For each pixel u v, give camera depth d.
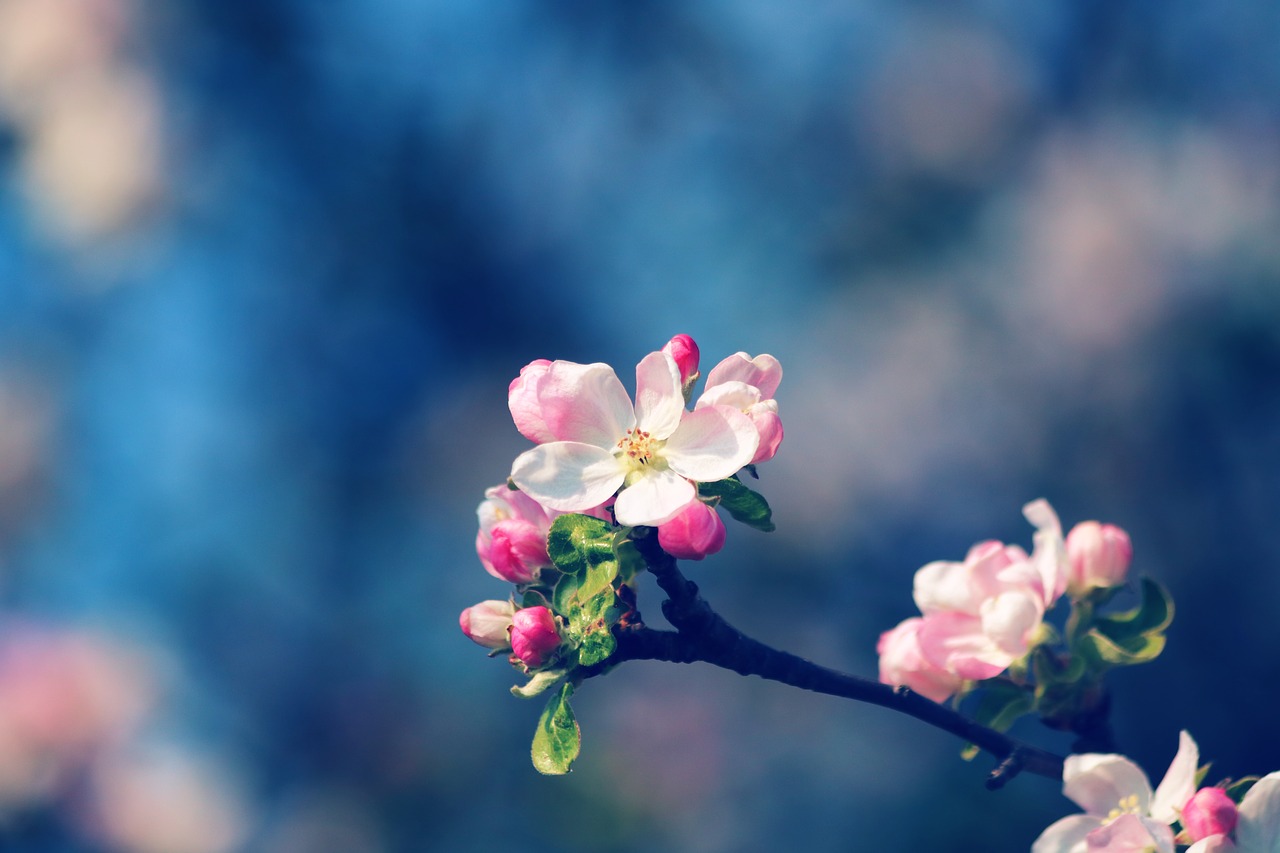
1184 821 0.91
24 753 1.39
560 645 0.90
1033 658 0.94
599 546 0.90
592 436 0.90
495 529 0.92
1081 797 0.92
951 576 0.95
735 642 0.91
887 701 0.93
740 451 0.90
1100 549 0.95
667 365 0.90
